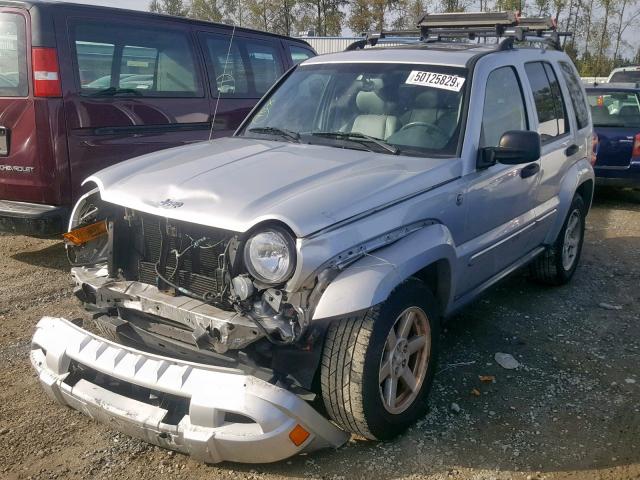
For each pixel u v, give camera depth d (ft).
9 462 10.74
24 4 17.98
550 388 13.50
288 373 10.19
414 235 11.28
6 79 18.28
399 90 14.25
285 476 10.43
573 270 20.33
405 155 13.07
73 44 18.79
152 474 10.51
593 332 16.51
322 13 121.90
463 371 14.11
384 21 120.88
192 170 11.82
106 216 12.14
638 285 20.40
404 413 11.44
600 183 33.04
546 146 17.02
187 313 10.27
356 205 10.55
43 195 18.52
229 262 10.21
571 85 19.69
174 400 10.32
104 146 19.53
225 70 24.47
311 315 9.82
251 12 107.45
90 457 10.93
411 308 11.18
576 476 10.68
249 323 9.79
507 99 15.30
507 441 11.56
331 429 10.43
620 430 12.03
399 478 10.46
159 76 21.75
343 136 13.73
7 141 18.42
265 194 10.55
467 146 13.17
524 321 17.08
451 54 14.85
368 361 10.21
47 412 12.23
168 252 11.10
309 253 9.67
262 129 15.06
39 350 11.61
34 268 20.11
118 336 11.50
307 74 15.97
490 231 14.40
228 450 9.75
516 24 16.88
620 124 32.63
